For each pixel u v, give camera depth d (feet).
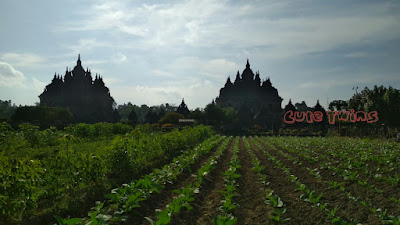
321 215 30.32
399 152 73.31
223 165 63.26
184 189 33.88
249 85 488.44
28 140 77.20
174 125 247.50
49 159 40.45
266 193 37.19
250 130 284.41
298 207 33.19
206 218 29.96
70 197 32.99
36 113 262.67
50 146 76.74
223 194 37.14
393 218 28.07
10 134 75.92
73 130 113.39
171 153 70.90
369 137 133.90
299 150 89.40
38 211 28.81
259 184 44.65
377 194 37.73
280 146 105.60
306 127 300.40
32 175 27.14
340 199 35.91
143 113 609.83
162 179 41.75
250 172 54.24
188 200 32.14
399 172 49.34
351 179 44.57
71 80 423.64
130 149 47.32
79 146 72.49
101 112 411.95
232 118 343.67
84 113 408.87
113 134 118.01
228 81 514.68
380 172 50.29
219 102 502.79
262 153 86.79
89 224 23.20
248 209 33.47
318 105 314.96
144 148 53.52
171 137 73.20
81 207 30.81
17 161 26.14
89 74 439.22
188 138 93.97
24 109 261.24
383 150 77.25
